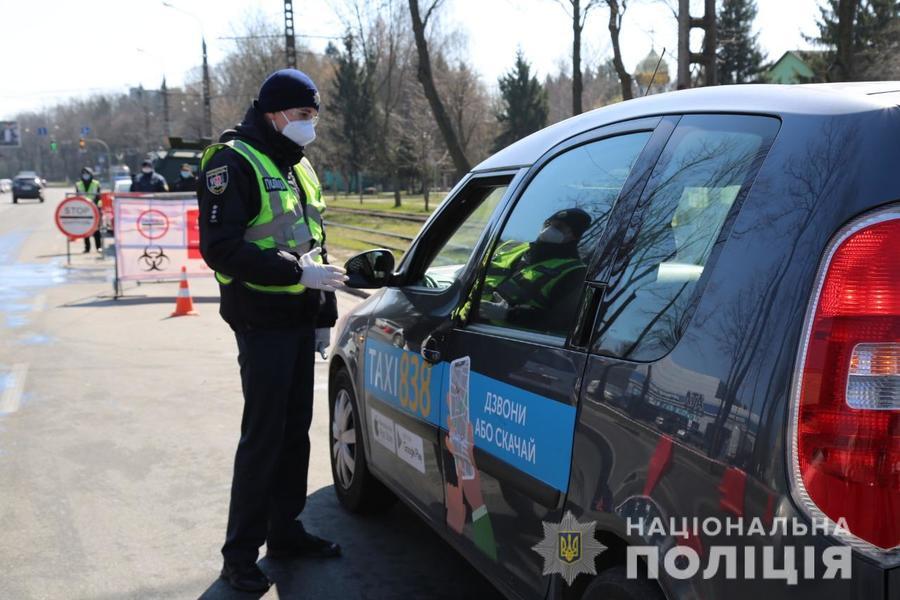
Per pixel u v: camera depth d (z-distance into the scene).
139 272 12.77
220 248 3.09
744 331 1.71
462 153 22.55
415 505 3.32
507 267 2.80
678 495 1.80
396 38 49.88
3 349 8.27
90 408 6.10
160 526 4.00
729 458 1.67
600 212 2.44
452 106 49.44
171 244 12.90
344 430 4.21
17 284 13.55
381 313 3.68
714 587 1.71
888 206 1.54
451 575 3.55
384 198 58.56
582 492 2.13
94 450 5.12
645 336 2.02
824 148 1.71
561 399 2.24
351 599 3.33
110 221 22.83
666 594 1.82
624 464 1.98
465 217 3.51
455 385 2.87
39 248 20.61
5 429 5.56
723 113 2.10
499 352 2.62
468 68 52.12
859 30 31.47
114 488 4.49
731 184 1.94
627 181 2.35
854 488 1.48
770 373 1.62
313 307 3.37
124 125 109.88
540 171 2.86
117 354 8.05
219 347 8.42
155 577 3.48
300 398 3.59
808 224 1.65
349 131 52.75
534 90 60.12
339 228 27.89
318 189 3.59
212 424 5.70
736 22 47.38
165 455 5.04
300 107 3.23
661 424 1.87
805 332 1.57
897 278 1.51
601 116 2.69
